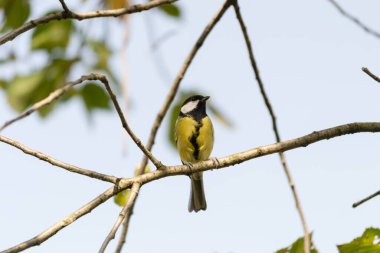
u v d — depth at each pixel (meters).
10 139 7.38
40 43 9.10
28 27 7.59
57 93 7.12
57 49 9.19
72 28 9.21
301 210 8.43
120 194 8.37
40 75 9.11
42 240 6.80
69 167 7.59
